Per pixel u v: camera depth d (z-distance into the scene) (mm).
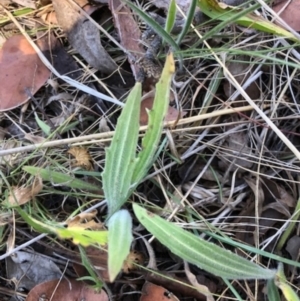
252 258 193
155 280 188
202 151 208
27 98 212
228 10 201
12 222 194
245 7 214
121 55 219
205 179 206
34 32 224
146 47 211
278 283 162
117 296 190
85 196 200
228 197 203
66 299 187
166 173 202
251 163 205
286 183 205
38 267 195
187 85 214
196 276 193
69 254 192
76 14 214
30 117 218
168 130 196
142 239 196
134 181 164
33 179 202
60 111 218
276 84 215
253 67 215
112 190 166
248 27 203
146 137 156
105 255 188
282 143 209
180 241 147
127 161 160
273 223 199
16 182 206
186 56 208
